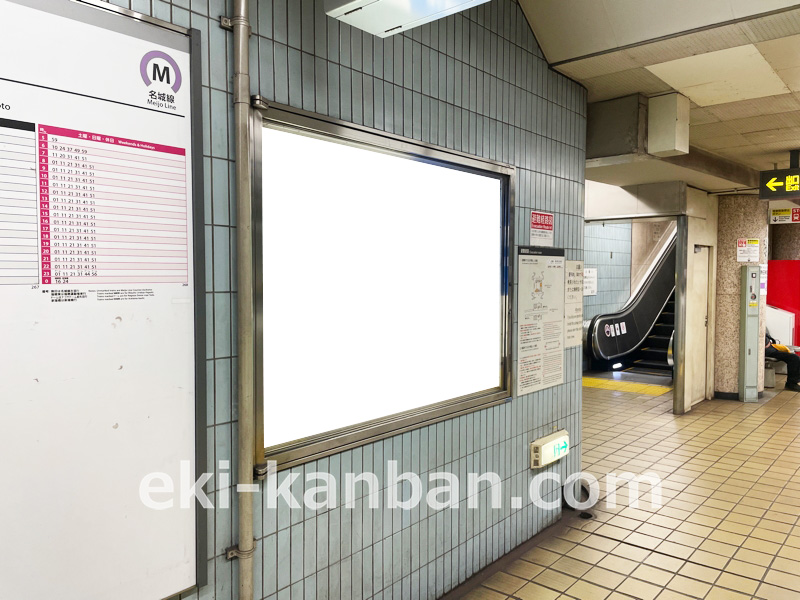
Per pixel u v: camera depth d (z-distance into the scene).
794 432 6.07
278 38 2.01
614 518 3.84
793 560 3.28
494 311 3.21
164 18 1.71
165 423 1.74
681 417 6.73
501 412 3.21
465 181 2.98
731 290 7.77
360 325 2.45
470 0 1.83
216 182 1.86
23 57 1.43
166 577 1.76
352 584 2.36
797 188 5.88
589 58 3.34
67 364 1.53
